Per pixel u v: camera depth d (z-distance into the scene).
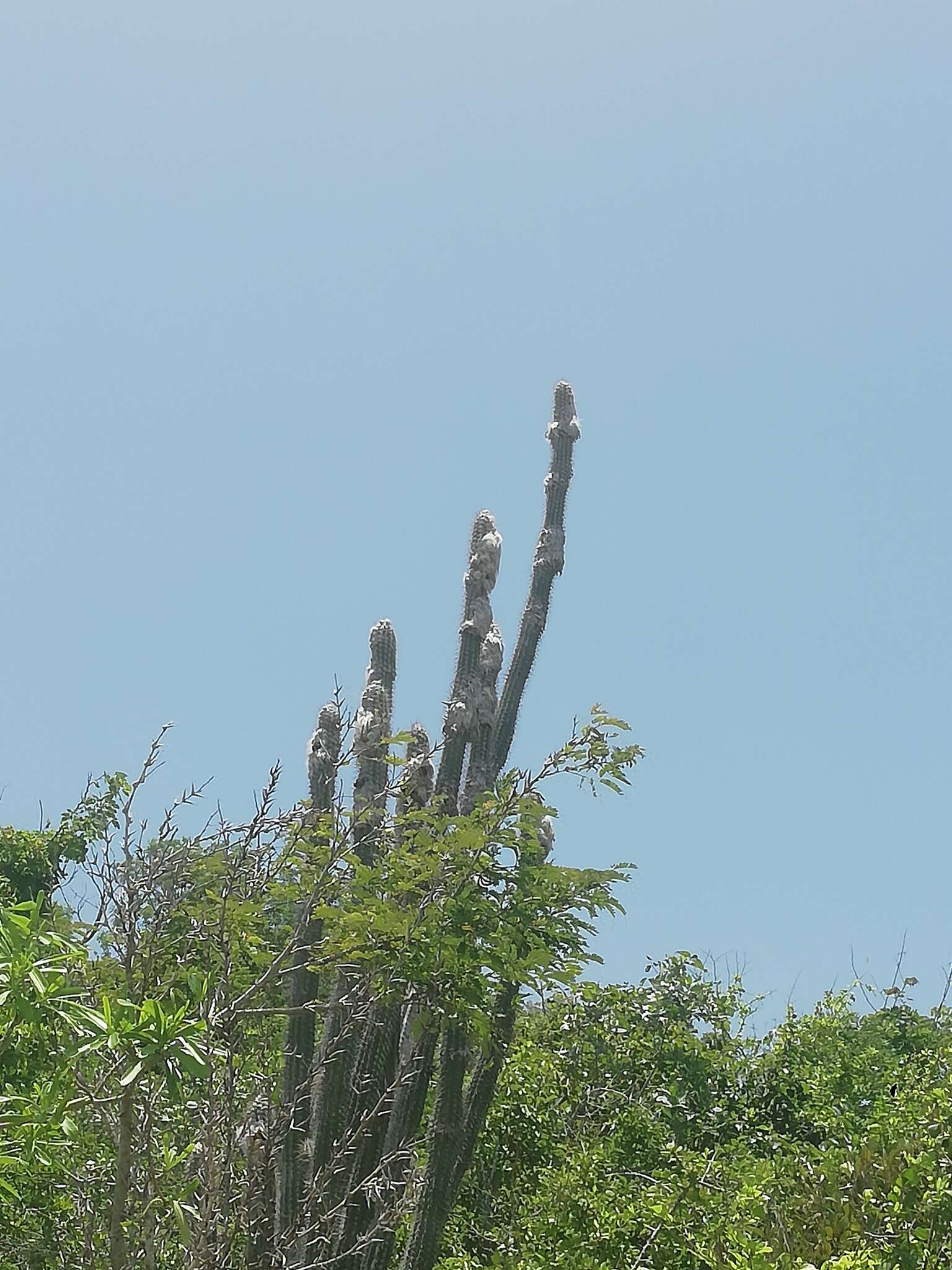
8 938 19.00
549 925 35.53
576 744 35.72
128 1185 22.69
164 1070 19.78
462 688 41.09
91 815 30.53
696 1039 58.38
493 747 41.41
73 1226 25.47
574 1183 42.56
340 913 32.44
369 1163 35.56
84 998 22.97
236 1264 25.53
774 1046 61.22
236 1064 27.67
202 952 30.30
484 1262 45.16
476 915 34.09
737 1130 57.25
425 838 34.19
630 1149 51.94
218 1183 24.06
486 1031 34.19
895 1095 55.56
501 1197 49.72
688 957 61.47
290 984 35.28
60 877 27.89
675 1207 38.50
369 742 38.34
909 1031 65.62
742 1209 36.97
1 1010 18.72
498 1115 51.00
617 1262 38.44
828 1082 59.53
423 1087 36.59
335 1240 33.62
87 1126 24.55
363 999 34.72
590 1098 55.47
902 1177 31.25
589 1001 58.44
